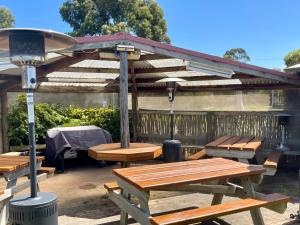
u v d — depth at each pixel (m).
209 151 6.21
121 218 4.07
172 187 3.30
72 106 10.06
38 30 2.86
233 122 8.20
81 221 4.38
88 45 5.43
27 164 4.67
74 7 24.30
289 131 7.39
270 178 6.61
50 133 7.61
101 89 9.88
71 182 6.56
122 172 3.77
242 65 6.54
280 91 7.69
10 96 8.92
